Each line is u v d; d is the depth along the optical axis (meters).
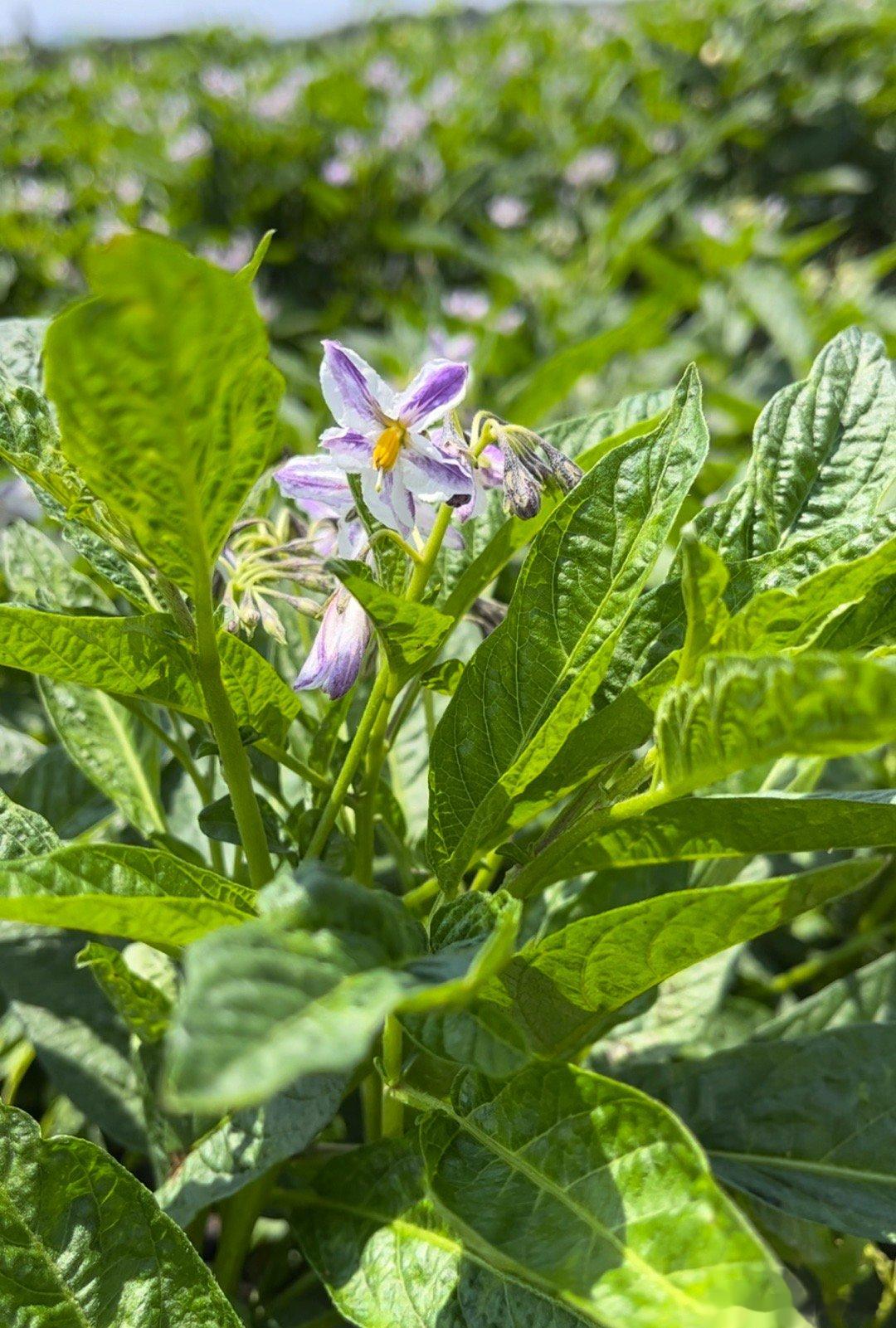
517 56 2.35
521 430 0.43
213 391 0.35
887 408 0.45
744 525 0.45
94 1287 0.42
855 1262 0.50
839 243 2.13
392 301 1.47
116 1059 0.51
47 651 0.42
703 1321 0.35
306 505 0.46
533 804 0.43
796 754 0.37
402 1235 0.44
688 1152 0.37
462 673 0.43
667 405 0.51
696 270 1.55
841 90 2.02
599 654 0.40
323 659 0.43
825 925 0.69
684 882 0.52
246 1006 0.34
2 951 0.53
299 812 0.47
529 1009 0.43
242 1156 0.44
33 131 2.12
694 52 2.14
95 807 0.56
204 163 1.83
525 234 1.78
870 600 0.42
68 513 0.42
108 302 0.34
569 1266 0.37
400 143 1.83
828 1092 0.47
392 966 0.36
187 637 0.41
